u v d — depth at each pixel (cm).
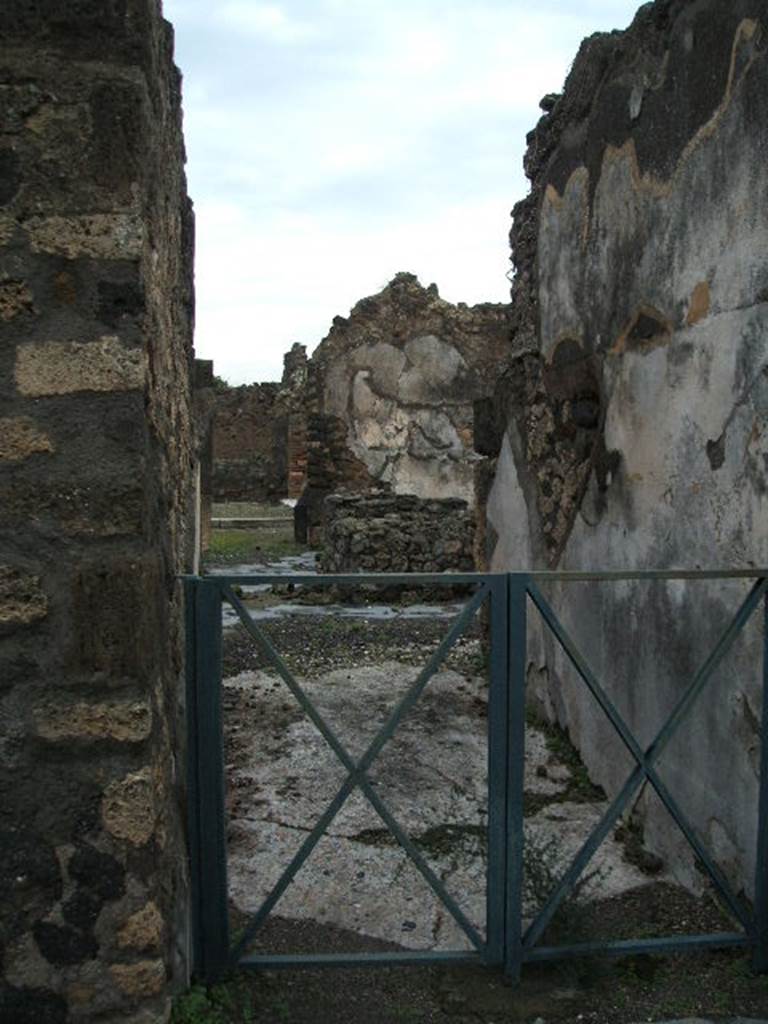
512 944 212
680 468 271
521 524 443
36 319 170
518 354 438
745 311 232
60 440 171
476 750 381
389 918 250
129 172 171
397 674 507
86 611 172
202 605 201
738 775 237
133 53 171
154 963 176
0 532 170
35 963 174
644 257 295
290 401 1761
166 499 207
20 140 168
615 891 264
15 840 172
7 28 167
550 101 403
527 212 434
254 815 314
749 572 215
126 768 174
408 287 1371
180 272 310
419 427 1368
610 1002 207
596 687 214
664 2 278
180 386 296
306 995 209
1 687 171
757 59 225
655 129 285
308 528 1280
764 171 222
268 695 463
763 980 215
